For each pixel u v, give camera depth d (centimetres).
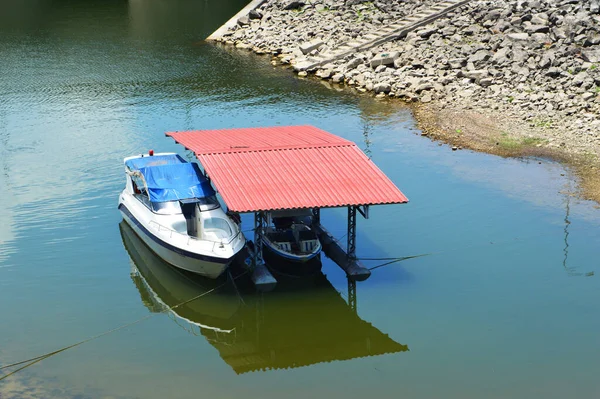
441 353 2348
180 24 7838
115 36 7169
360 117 4597
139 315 2558
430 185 3562
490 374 2233
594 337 2409
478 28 5725
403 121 4488
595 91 4456
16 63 6019
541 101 4466
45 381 2175
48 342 2378
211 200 2919
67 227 3159
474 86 4872
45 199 3406
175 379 2212
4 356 2291
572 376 2216
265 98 5062
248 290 2748
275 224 3005
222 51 6550
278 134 3209
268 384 2203
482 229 3142
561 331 2447
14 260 2880
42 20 7938
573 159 3784
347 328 2506
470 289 2705
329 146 2973
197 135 3203
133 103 4934
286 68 5925
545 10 5744
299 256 2744
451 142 4097
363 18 6575
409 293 2694
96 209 3328
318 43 6056
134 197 3061
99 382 2180
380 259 2933
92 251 2967
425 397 2131
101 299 2647
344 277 2825
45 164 3812
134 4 9081
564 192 3450
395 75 5275
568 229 3120
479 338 2419
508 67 5019
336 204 2567
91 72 5756
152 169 2923
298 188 2659
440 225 3186
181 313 2589
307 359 2353
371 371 2272
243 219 3284
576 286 2711
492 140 4075
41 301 2611
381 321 2533
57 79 5528
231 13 8531
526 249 2975
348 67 5559
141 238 3005
